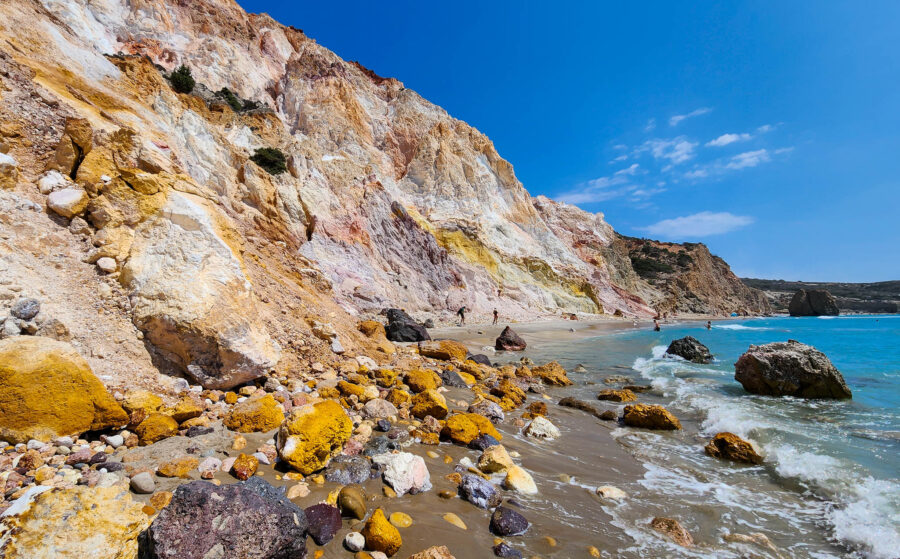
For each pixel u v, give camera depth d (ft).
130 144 22.86
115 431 13.64
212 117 94.68
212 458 12.87
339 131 131.95
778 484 17.34
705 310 231.91
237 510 8.88
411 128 156.56
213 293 18.98
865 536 12.98
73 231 19.56
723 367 48.49
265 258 37.45
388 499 13.01
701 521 14.16
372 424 19.01
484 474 16.12
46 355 12.53
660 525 13.51
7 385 11.55
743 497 16.11
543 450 20.49
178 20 126.31
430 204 140.26
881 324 146.00
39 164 21.56
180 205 20.93
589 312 151.12
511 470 16.10
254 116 107.14
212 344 18.21
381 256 99.91
